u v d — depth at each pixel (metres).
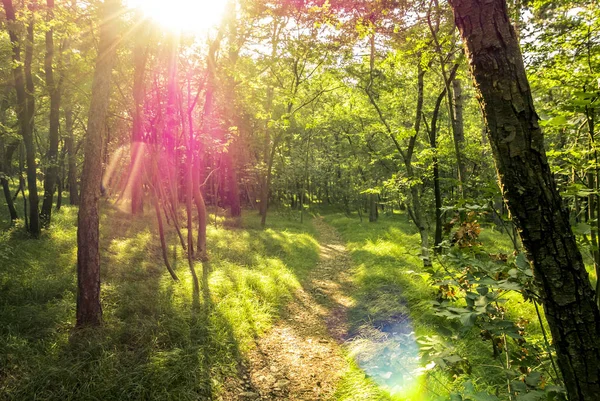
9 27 7.95
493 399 1.47
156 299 5.77
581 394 1.40
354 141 15.04
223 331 5.20
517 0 5.45
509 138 1.36
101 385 3.65
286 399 4.07
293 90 13.58
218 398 3.94
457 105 9.02
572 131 3.23
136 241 9.41
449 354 1.94
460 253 2.17
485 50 1.38
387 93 9.49
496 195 2.01
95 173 4.65
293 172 22.06
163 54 7.54
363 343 4.96
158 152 8.10
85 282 4.63
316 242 14.38
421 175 8.73
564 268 1.35
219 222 15.51
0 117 10.53
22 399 3.38
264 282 7.43
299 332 5.86
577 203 3.10
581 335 1.36
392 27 6.32
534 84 5.48
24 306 4.99
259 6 6.49
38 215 8.75
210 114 10.13
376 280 7.68
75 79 9.70
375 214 20.31
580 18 4.90
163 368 3.99
